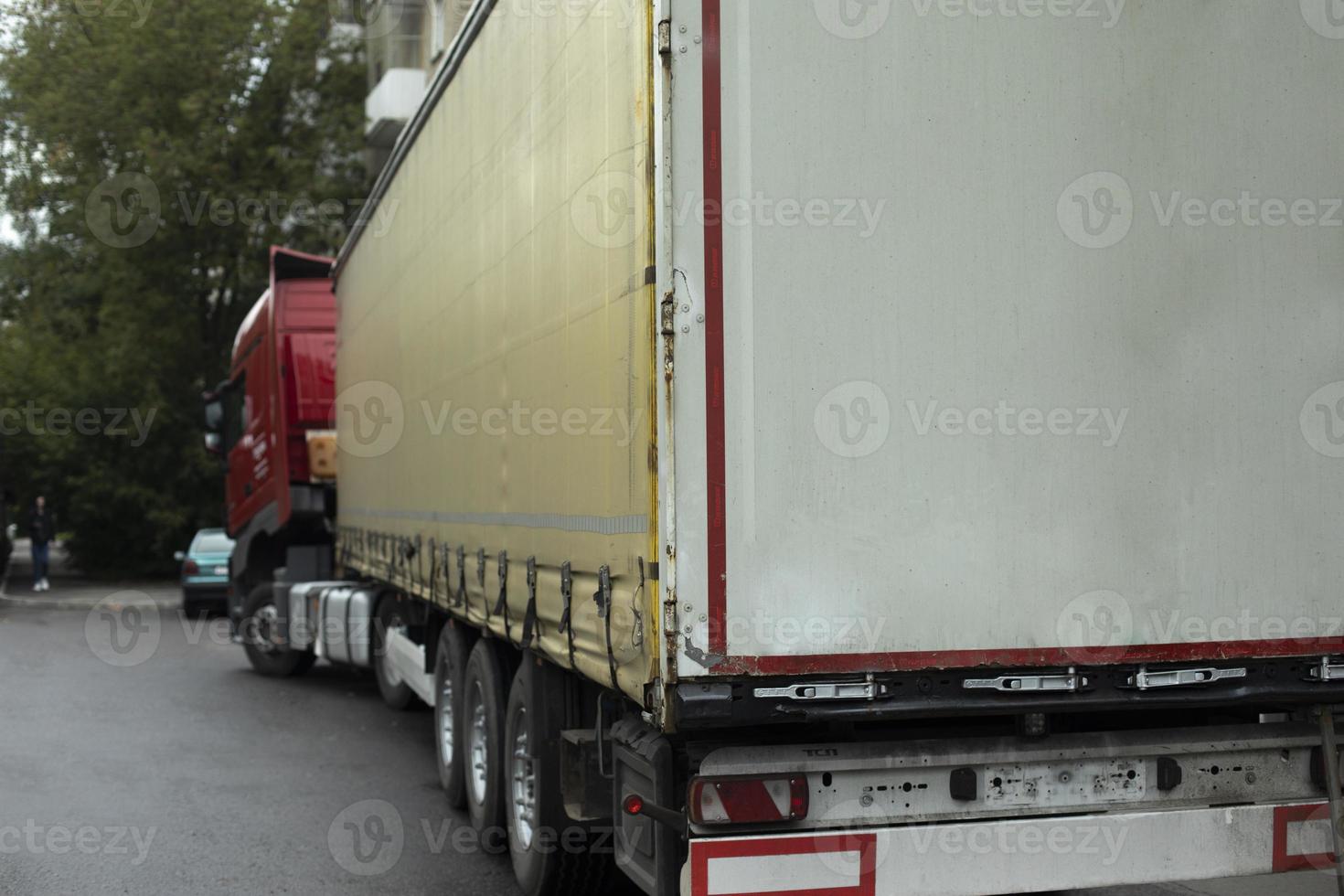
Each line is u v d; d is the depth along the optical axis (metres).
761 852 4.20
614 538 4.46
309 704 13.04
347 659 12.42
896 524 4.21
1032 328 4.35
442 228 7.93
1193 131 4.53
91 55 30.05
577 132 5.04
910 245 4.26
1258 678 4.55
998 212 4.34
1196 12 4.55
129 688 14.11
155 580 32.78
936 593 4.23
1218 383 4.52
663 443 4.05
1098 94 4.45
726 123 4.13
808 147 4.18
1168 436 4.46
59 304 33.09
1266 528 4.54
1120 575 4.41
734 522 4.08
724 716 4.05
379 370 10.41
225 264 31.12
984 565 4.28
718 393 4.09
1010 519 4.31
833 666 4.13
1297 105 4.63
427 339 8.41
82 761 9.88
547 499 5.43
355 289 11.95
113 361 30.56
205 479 31.48
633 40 4.31
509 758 6.50
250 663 16.55
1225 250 4.54
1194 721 4.89
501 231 6.36
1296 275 4.60
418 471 8.73
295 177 30.64
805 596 4.12
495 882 6.65
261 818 8.02
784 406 4.13
